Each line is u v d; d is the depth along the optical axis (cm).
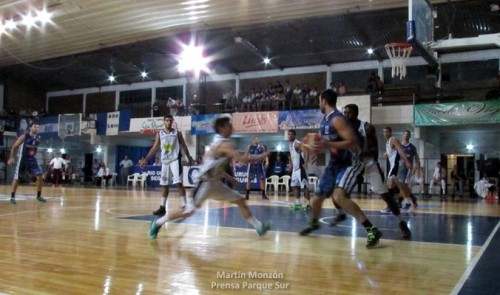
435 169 1739
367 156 489
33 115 2656
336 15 1598
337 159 452
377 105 1839
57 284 277
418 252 403
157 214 699
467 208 1024
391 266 341
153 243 434
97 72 2541
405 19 1602
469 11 1463
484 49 1867
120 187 2058
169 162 705
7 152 2639
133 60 2275
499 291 269
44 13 1702
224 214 739
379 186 491
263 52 2045
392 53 1501
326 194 468
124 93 2766
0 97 2775
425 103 1675
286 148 2189
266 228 481
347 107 478
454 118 1585
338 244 441
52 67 2475
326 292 266
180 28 1847
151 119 2205
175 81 2584
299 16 1648
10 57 2352
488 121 1534
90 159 2877
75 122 2416
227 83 2419
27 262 342
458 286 281
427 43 975
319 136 408
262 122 1922
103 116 2372
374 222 656
